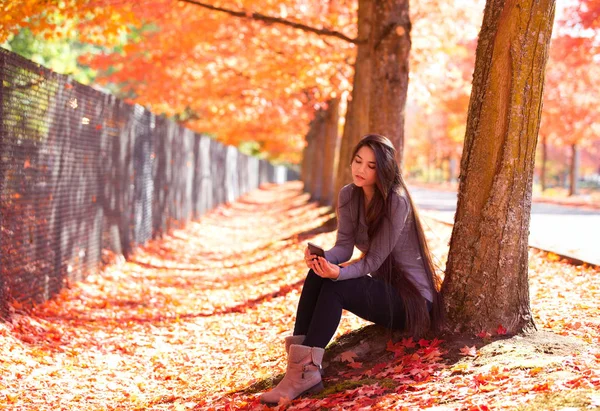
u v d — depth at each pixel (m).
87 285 9.91
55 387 5.66
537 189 53.78
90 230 10.41
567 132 32.41
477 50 5.00
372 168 4.73
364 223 4.89
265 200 42.44
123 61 21.17
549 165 73.25
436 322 4.93
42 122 8.14
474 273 4.91
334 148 24.59
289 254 13.17
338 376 4.86
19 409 5.02
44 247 8.30
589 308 5.89
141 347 7.41
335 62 16.12
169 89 21.72
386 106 10.69
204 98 24.47
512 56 4.75
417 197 31.77
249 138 38.62
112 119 11.71
